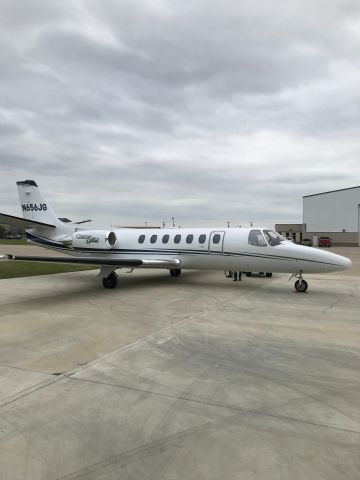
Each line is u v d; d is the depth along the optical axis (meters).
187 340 7.22
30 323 8.62
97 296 12.19
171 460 3.46
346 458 3.46
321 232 74.88
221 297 11.95
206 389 4.97
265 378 5.34
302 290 13.01
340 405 4.51
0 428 4.01
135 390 4.94
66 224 18.80
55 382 5.21
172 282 15.55
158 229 16.28
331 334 7.66
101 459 3.48
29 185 19.31
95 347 6.81
